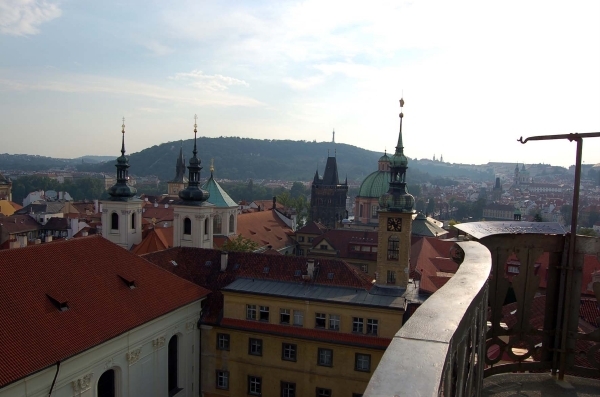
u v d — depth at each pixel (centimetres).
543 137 1007
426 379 368
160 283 4403
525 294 1010
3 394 2659
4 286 3188
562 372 985
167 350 4253
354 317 4406
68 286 3588
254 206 19462
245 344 4650
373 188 13150
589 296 3897
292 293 4631
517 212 9288
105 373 3594
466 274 615
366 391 358
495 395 910
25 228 14125
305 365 4491
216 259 5412
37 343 2970
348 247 10250
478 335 589
